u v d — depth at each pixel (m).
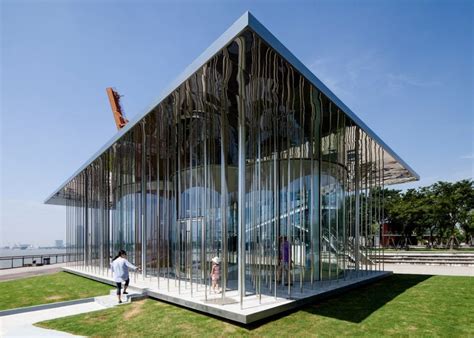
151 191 12.35
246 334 6.03
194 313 7.48
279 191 9.84
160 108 10.02
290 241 9.74
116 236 14.70
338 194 11.36
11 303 9.77
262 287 9.22
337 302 8.37
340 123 11.49
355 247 12.77
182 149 10.84
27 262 29.95
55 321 7.47
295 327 6.37
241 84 7.75
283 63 7.26
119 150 14.37
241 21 6.03
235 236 10.46
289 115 10.09
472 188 33.62
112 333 6.52
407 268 17.55
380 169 16.92
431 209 34.44
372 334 6.02
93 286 12.16
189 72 7.90
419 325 6.52
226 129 9.69
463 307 7.92
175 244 11.16
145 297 9.41
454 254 20.00
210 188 10.03
